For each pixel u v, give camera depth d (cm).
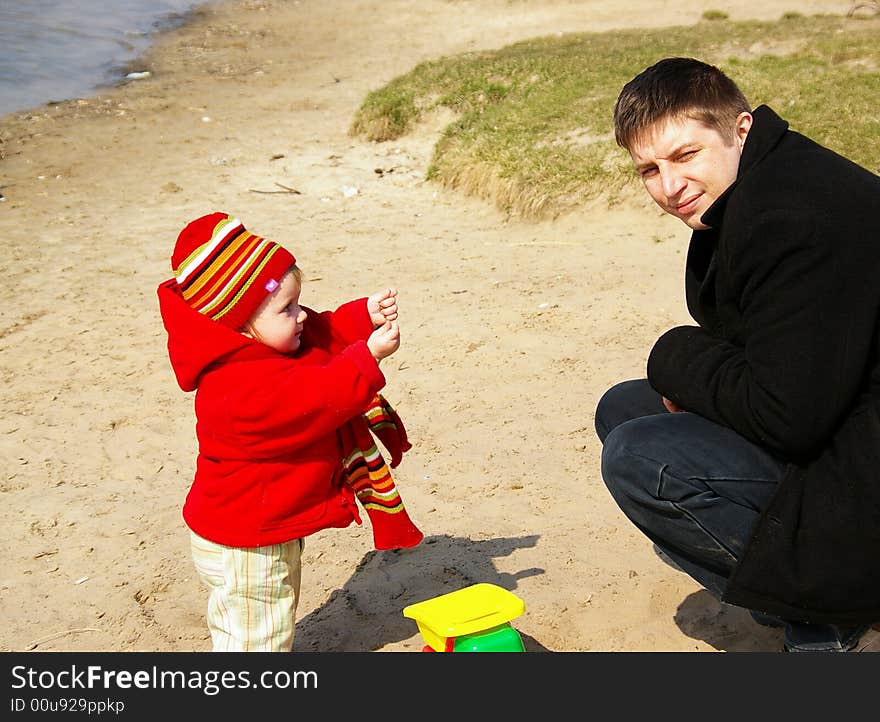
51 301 712
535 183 852
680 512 289
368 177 1009
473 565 391
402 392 548
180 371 292
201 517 295
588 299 670
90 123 1306
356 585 385
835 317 259
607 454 305
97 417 539
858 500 260
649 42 1307
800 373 260
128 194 988
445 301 680
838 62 1073
